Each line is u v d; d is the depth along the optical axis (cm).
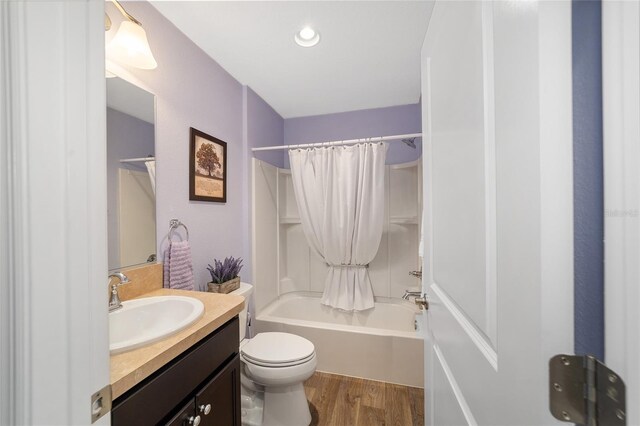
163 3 126
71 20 41
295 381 138
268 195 235
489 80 47
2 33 35
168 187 136
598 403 29
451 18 67
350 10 130
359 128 256
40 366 37
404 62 175
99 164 45
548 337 32
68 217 40
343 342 191
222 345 99
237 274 181
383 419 152
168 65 136
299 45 157
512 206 39
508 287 40
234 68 181
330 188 219
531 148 34
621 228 27
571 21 31
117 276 99
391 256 246
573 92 31
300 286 270
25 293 35
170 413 75
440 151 77
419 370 178
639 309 26
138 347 72
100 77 45
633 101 26
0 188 35
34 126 36
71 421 40
